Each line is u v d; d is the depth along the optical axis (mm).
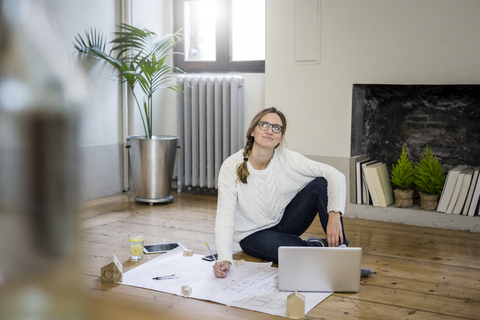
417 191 3752
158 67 3934
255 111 4438
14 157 152
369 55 3490
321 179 2398
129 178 4535
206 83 4398
